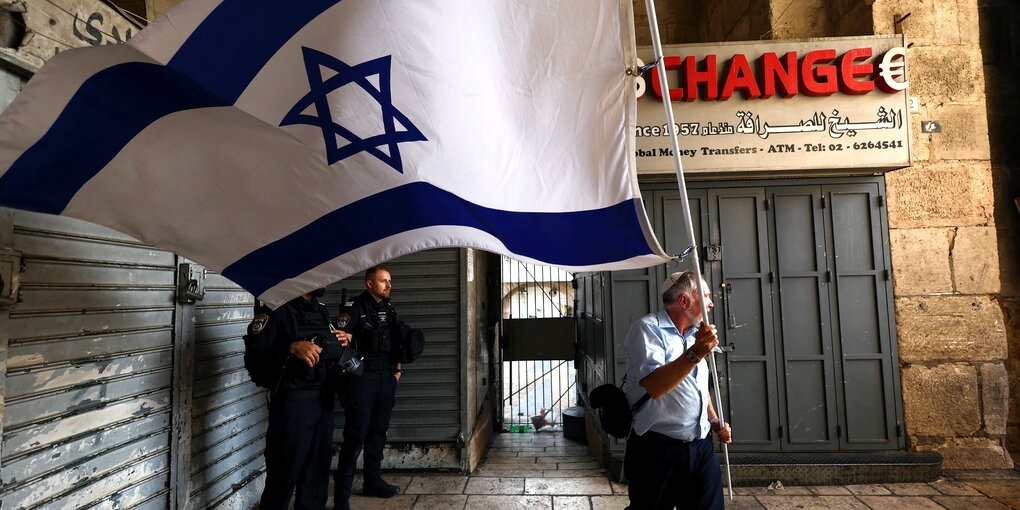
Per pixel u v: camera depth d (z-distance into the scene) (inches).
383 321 163.2
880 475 173.2
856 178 191.0
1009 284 225.0
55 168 65.2
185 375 129.0
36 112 63.9
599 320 203.8
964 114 193.5
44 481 92.9
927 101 194.5
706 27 289.7
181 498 126.3
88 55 63.6
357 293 198.7
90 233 103.8
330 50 68.6
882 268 188.5
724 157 183.8
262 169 69.1
